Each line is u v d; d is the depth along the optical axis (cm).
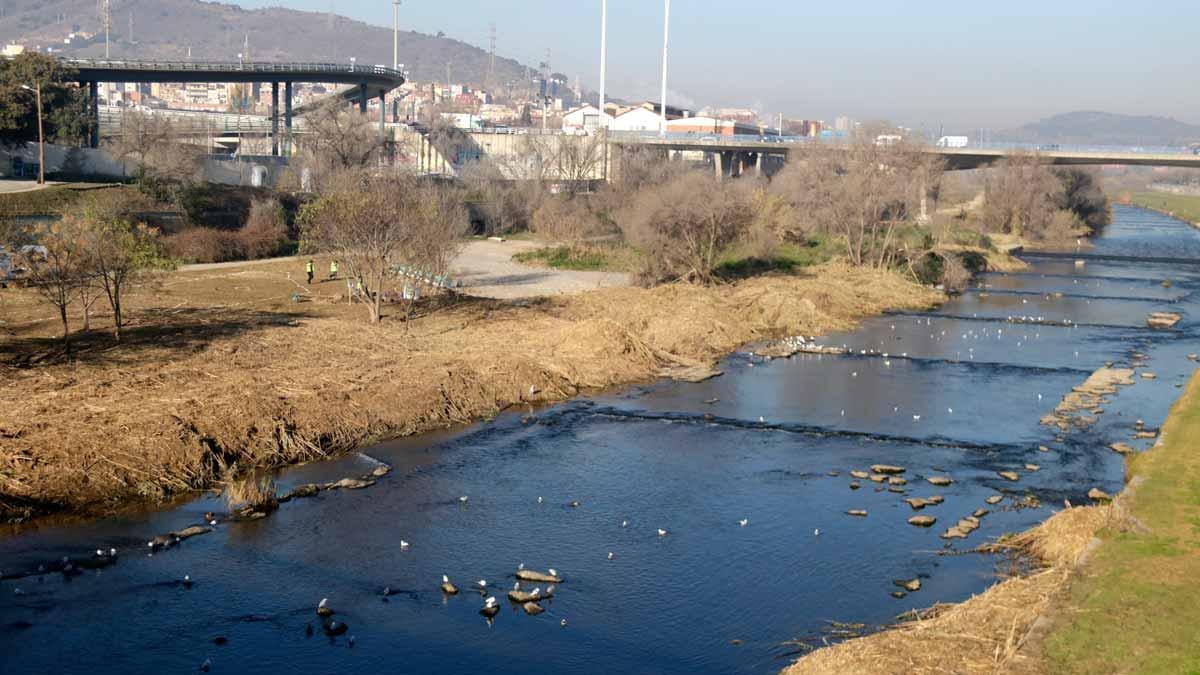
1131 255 13038
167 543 2955
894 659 2155
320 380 4372
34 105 10419
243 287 6781
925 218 11931
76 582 2698
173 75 14212
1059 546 2895
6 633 2417
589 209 12162
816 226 10162
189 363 4500
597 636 2483
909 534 3167
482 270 8450
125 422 3584
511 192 12062
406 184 8106
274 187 11538
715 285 7825
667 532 3169
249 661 2336
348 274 6425
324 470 3669
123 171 10581
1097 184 17288
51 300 4756
